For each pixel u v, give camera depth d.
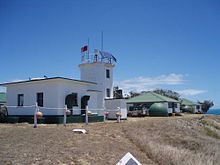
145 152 16.22
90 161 12.48
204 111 89.94
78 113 26.22
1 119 25.36
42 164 10.82
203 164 14.97
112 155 14.00
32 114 25.67
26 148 12.52
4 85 27.41
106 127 21.45
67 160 11.89
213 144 21.91
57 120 23.30
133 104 50.81
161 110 42.94
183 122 32.41
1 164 10.13
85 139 16.22
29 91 26.17
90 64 35.38
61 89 24.72
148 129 24.02
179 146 20.62
